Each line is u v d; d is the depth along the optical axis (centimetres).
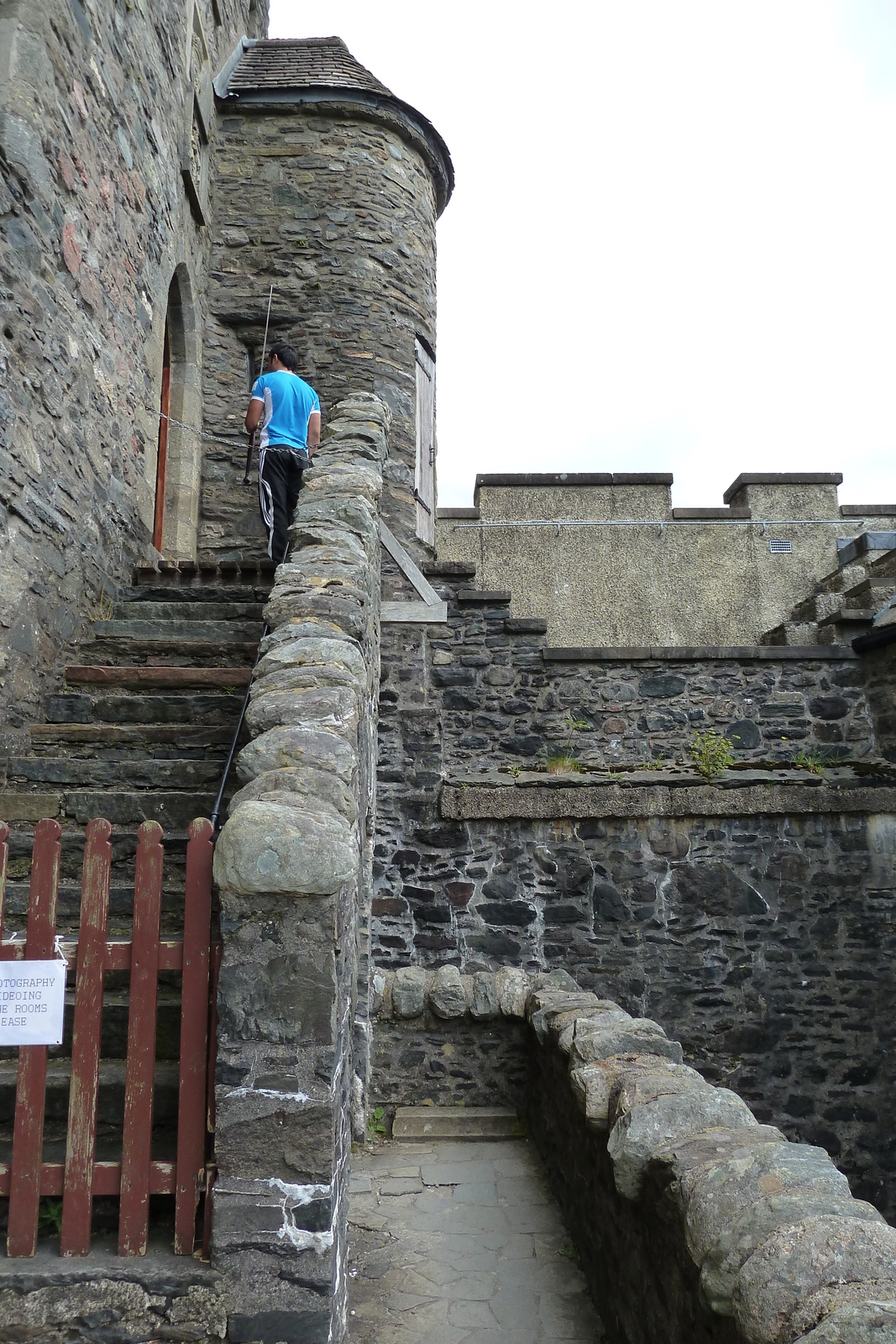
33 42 474
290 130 1017
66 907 360
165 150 735
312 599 386
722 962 688
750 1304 173
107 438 593
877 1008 686
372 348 983
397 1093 566
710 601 1028
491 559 1026
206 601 613
